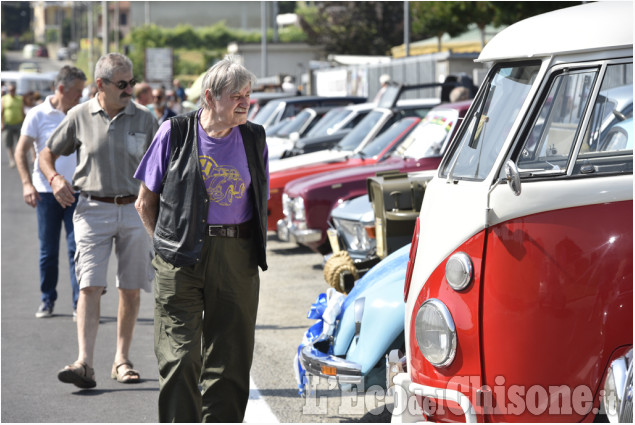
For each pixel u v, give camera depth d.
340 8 53.97
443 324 4.79
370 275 6.57
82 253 7.32
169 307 5.38
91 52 83.81
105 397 7.11
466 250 4.74
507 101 4.96
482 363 4.68
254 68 51.88
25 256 14.22
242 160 5.35
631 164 4.61
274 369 7.80
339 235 10.88
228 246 5.36
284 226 13.09
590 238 4.52
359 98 22.20
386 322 6.04
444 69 24.58
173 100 34.41
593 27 4.68
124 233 7.38
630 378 4.36
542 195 4.56
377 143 13.98
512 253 4.59
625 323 4.50
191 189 5.29
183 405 5.33
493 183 4.68
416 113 14.94
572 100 4.70
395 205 8.45
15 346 8.66
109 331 9.30
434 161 12.11
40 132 9.48
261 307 10.27
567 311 4.53
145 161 5.44
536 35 4.86
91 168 7.35
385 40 52.78
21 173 9.52
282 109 21.89
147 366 7.98
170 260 5.31
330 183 12.58
